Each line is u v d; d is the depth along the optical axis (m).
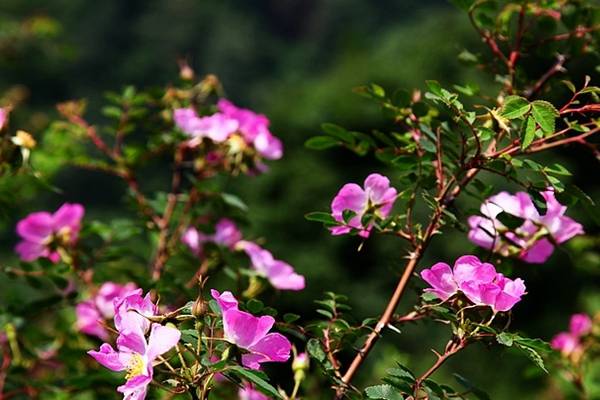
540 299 9.97
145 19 27.02
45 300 2.63
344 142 2.50
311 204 11.61
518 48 2.54
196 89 2.73
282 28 31.95
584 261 2.89
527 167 2.36
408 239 2.41
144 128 2.73
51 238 2.65
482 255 2.46
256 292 2.57
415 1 31.69
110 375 2.58
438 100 2.35
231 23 28.97
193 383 2.28
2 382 2.65
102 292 2.67
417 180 2.44
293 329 2.41
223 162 2.70
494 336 2.32
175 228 2.72
